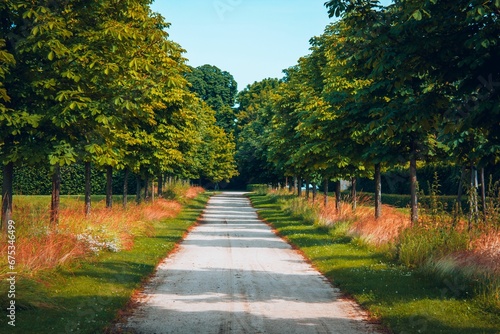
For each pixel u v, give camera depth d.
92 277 12.57
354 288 12.05
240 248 20.42
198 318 9.48
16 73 12.86
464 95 9.14
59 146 12.84
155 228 25.72
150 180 40.91
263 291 12.09
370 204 35.16
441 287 11.70
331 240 21.78
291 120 34.81
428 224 15.45
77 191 54.97
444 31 8.99
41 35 12.18
